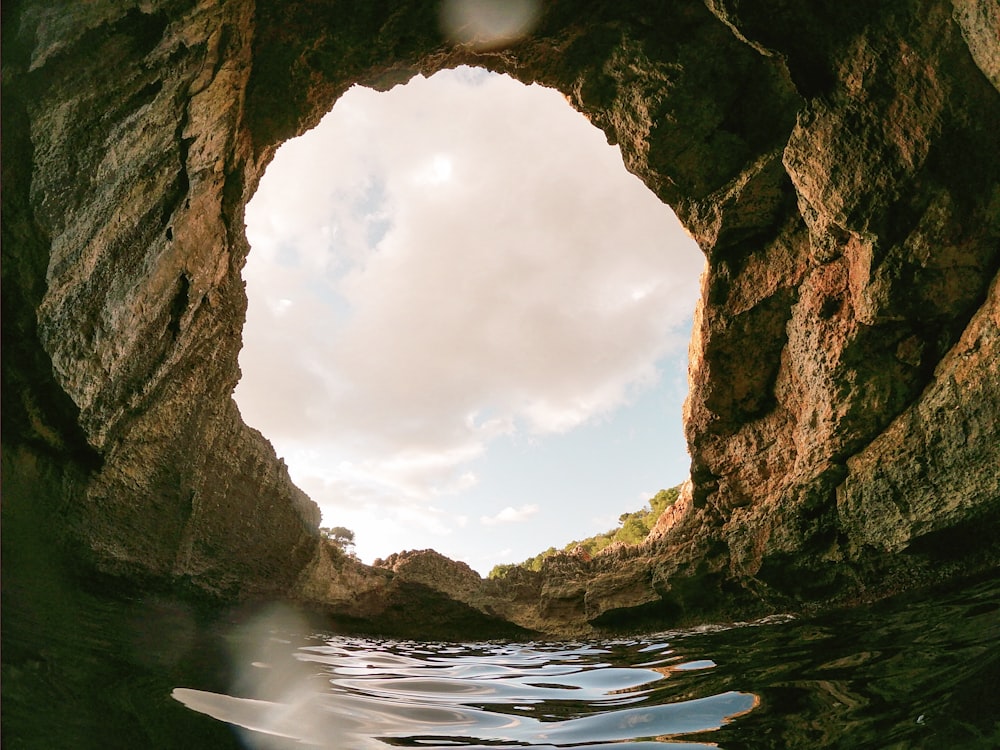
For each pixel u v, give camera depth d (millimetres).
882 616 5922
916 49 7137
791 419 9641
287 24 8727
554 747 2938
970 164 7129
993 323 6805
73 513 6391
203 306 8547
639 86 10047
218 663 4418
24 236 5180
